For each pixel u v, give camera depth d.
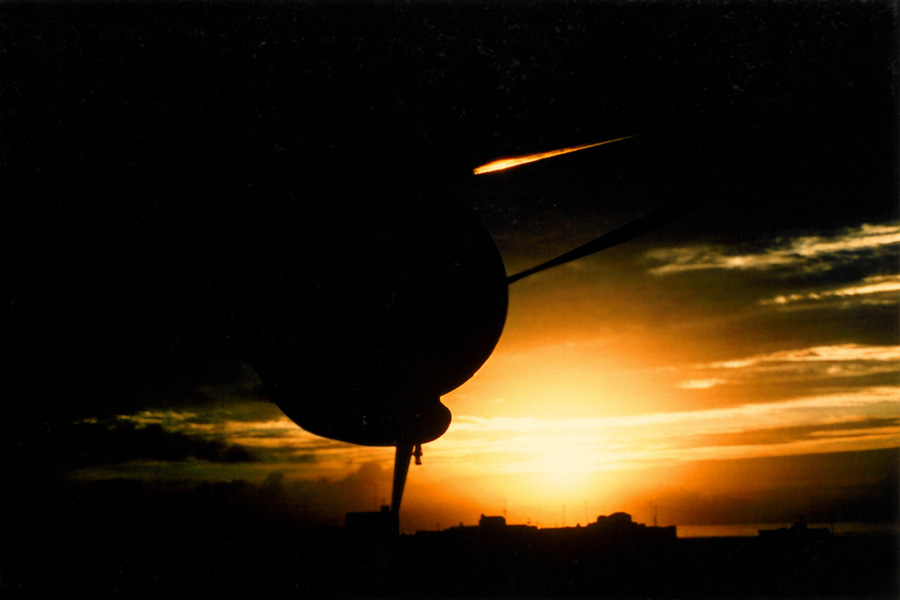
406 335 2.12
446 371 2.16
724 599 3.62
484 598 3.66
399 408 2.15
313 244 2.12
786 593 3.57
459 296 2.13
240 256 2.14
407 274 2.11
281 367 2.14
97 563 4.18
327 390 2.14
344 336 2.11
